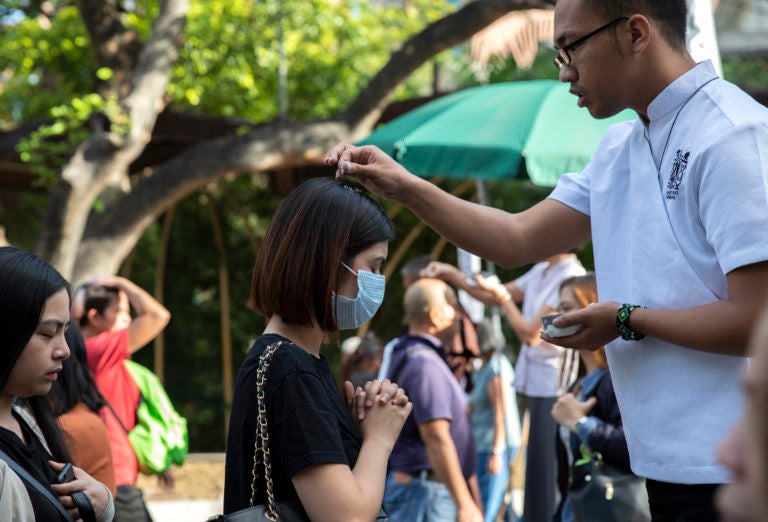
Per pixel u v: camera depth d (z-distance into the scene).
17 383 2.18
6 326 2.15
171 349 12.70
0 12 11.09
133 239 8.38
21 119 12.66
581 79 2.11
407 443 4.39
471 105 4.93
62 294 2.23
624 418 2.14
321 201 2.10
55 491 2.20
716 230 1.88
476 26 7.47
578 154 4.48
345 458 1.96
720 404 1.95
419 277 5.56
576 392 3.62
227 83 11.66
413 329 4.50
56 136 8.79
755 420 0.66
